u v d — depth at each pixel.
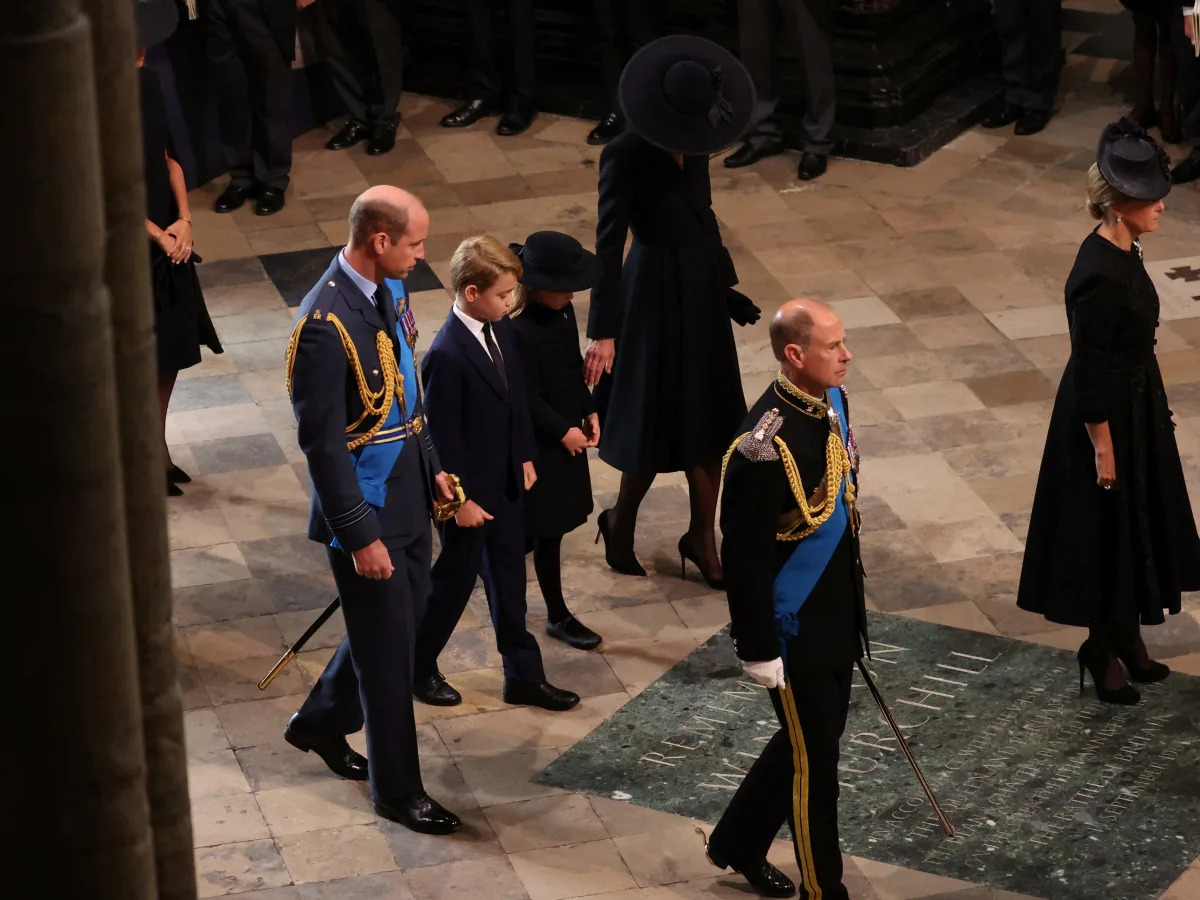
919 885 18.36
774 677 16.45
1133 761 20.42
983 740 20.88
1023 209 35.88
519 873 18.72
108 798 6.62
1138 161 19.52
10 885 6.68
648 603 24.06
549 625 23.17
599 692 22.03
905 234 34.94
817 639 16.80
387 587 18.53
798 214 35.88
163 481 7.16
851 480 16.78
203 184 37.78
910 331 31.31
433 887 18.50
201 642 23.08
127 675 6.56
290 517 26.08
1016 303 32.25
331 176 38.00
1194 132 36.47
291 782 20.28
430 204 36.72
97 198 6.04
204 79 37.12
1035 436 28.05
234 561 24.95
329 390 17.48
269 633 23.33
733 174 37.69
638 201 22.73
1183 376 29.52
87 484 6.27
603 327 22.94
